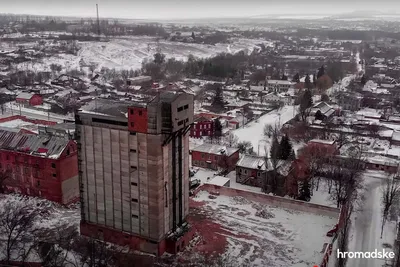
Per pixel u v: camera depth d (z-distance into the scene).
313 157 118.62
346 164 119.38
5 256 70.12
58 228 83.50
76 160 97.69
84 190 79.81
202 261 74.06
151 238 75.12
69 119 180.62
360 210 101.12
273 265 73.50
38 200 95.25
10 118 157.00
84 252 72.69
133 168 73.69
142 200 74.38
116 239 78.50
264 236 83.38
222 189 102.75
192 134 162.75
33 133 109.81
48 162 93.31
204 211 93.56
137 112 70.62
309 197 105.06
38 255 71.44
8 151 97.56
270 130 166.62
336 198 105.06
